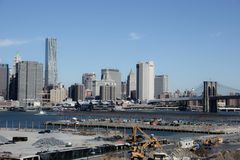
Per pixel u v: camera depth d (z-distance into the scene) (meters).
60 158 150.75
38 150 165.75
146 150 165.75
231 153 151.62
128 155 155.62
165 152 155.88
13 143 195.75
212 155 151.12
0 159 139.12
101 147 167.25
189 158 141.25
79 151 156.50
